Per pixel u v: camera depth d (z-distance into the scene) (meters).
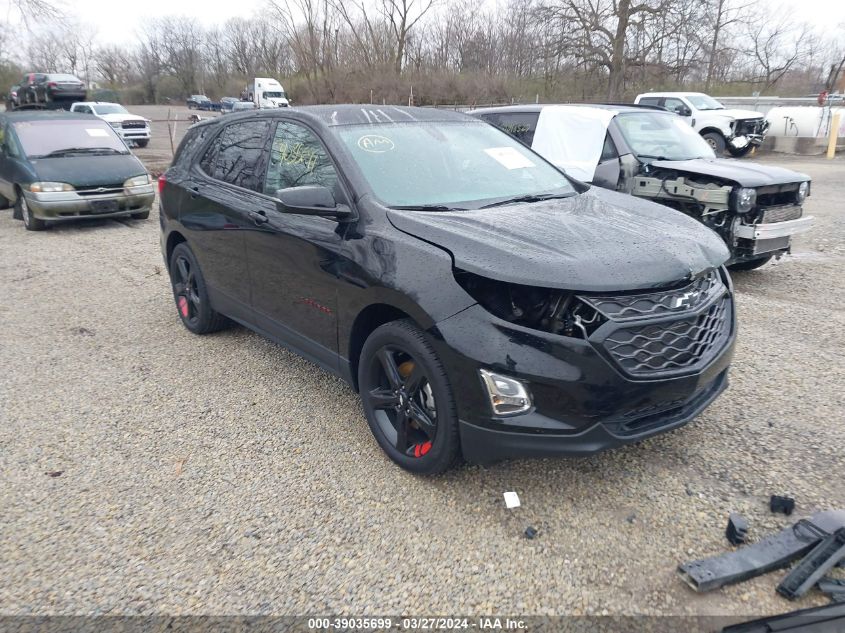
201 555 2.92
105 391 4.58
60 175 9.98
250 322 4.77
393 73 40.09
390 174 3.84
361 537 3.02
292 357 5.14
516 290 3.00
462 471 3.50
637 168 7.11
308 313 3.99
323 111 4.33
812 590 2.61
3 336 5.68
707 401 3.30
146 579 2.78
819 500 3.19
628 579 2.72
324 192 3.60
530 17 37.09
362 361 3.60
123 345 5.45
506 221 3.41
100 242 9.48
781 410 4.09
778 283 7.04
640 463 3.54
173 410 4.29
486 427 3.00
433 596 2.66
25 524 3.15
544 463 3.56
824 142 22.70
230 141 5.04
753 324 5.68
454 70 41.84
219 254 4.88
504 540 2.97
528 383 2.89
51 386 4.67
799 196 6.84
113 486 3.45
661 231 3.40
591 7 34.31
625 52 34.59
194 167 5.34
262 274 4.38
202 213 5.01
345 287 3.58
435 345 3.08
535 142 7.89
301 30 42.25
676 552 2.87
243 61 67.81
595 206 3.85
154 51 78.44
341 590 2.71
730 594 2.62
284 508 3.24
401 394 3.40
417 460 3.38
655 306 2.97
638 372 2.90
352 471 3.54
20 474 3.57
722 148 21.05
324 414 4.20
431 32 42.62
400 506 3.23
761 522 3.04
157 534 3.06
